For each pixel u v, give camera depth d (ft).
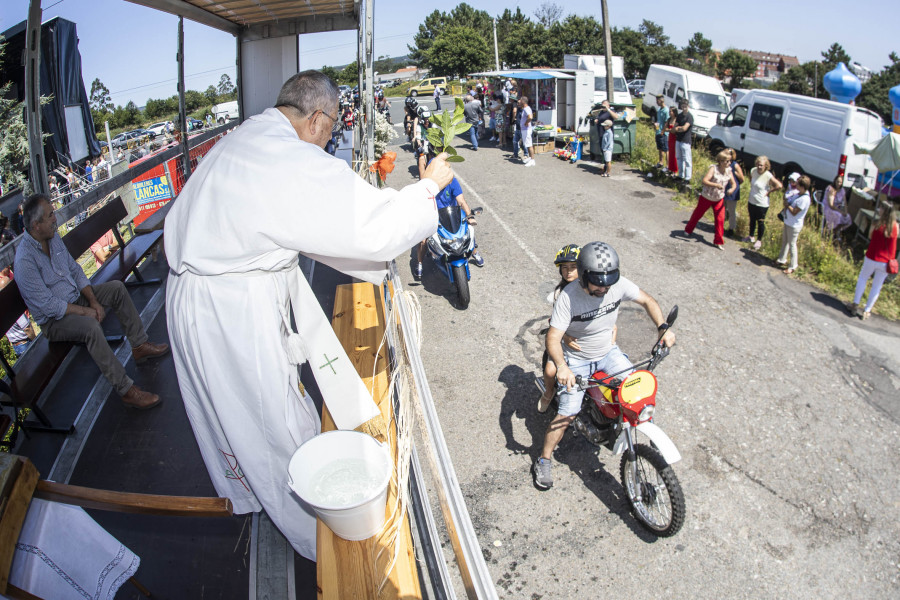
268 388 5.53
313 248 5.17
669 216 33.09
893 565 12.55
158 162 18.89
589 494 14.05
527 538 12.98
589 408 13.29
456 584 11.25
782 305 23.47
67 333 10.39
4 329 10.57
